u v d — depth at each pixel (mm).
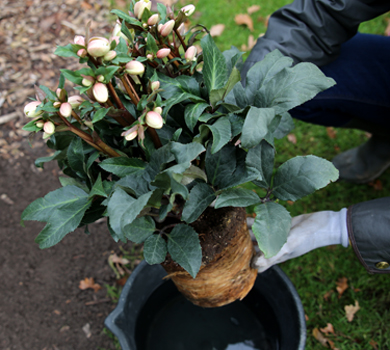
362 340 1750
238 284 1153
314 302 1859
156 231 934
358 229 1087
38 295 2039
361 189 2133
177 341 1633
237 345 1605
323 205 2098
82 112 719
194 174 771
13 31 2932
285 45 1308
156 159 781
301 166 820
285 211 808
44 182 2357
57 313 1988
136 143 901
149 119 678
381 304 1813
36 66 2771
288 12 1330
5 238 2195
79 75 625
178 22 782
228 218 960
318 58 1366
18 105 2623
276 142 2297
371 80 1505
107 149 811
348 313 1791
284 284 1320
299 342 1205
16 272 2102
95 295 2021
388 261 1066
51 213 806
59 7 3018
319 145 2275
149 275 1442
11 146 2490
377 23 2553
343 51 1564
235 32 2730
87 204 813
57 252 2143
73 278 2068
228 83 745
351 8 1250
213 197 833
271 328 1534
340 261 1937
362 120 1688
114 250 2117
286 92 770
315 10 1277
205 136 810
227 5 2844
